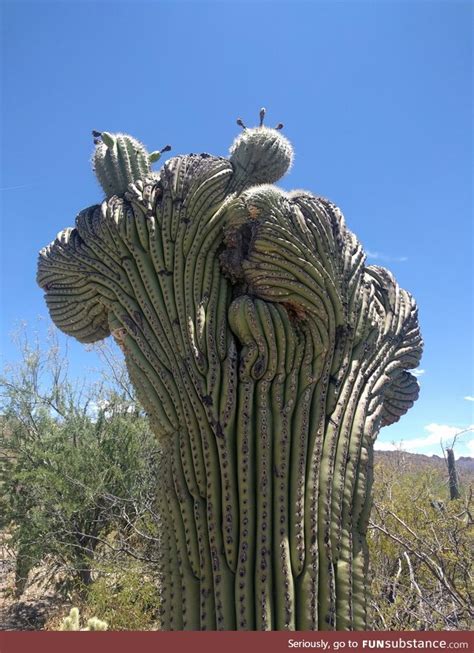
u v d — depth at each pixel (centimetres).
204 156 355
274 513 273
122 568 698
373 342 341
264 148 356
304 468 283
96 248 353
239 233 324
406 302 382
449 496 835
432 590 498
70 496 920
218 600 261
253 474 281
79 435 1008
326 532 274
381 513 556
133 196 351
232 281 330
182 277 328
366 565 288
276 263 305
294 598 259
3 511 1030
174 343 316
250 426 288
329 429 299
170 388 310
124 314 333
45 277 374
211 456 288
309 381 300
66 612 767
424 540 497
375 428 320
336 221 338
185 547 283
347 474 295
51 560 953
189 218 335
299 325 313
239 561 264
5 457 1052
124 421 1008
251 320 297
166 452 308
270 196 311
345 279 328
